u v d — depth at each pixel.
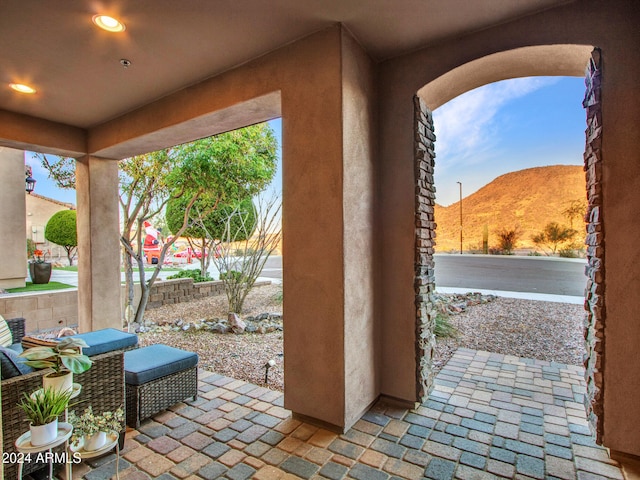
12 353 1.89
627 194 1.96
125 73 2.86
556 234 14.86
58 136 4.01
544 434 2.29
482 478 1.89
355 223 2.41
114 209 4.55
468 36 2.40
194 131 3.43
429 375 2.84
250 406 2.74
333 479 1.89
